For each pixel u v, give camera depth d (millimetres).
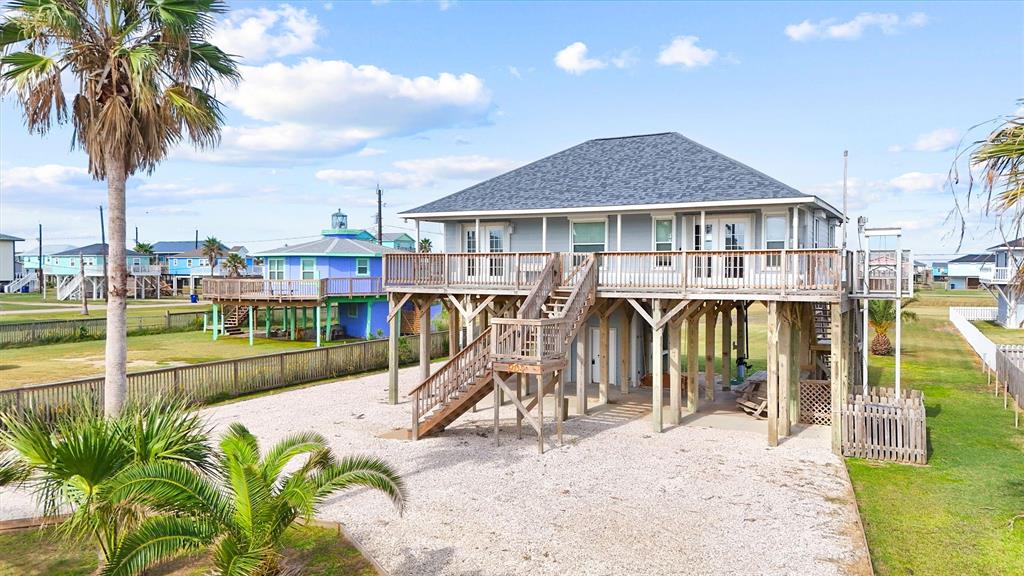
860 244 19531
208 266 80000
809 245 20312
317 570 9047
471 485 12617
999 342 34500
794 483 12727
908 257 16875
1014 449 15086
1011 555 9438
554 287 18406
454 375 16547
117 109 10977
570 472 13453
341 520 10828
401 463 14086
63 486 7719
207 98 12844
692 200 18141
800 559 9344
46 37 11219
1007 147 7855
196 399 19938
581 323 17188
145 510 7918
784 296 15438
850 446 14625
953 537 10086
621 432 16938
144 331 39062
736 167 20062
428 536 10211
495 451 15062
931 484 12594
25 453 7559
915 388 23109
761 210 19219
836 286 14984
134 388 17953
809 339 20938
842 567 9078
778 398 17391
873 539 10047
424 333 21422
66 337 35344
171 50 12008
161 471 7195
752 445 15609
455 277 20172
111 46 11391
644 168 21922
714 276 16578
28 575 8883
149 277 78312
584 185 21734
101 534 8602
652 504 11586
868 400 15125
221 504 7676
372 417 18516
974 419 18234
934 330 42250
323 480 8039
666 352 26719
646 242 20844
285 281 34094
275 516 7754
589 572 9000
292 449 8641
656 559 9391
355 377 25969
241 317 42062
